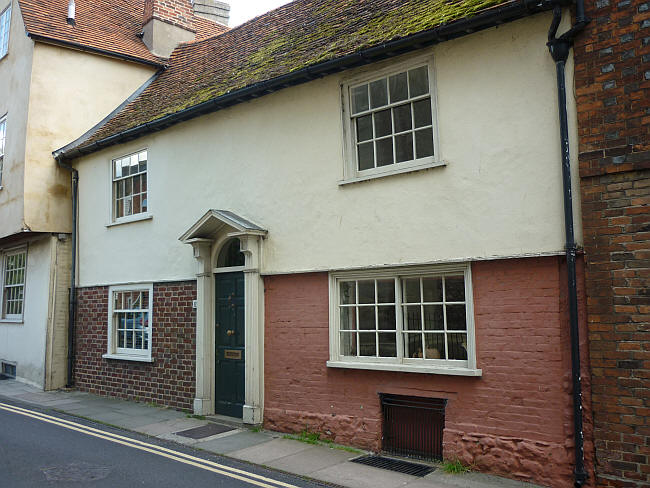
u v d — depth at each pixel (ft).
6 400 35.63
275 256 27.55
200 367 30.17
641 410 16.96
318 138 26.40
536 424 19.03
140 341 35.37
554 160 19.33
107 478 19.53
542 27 19.95
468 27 20.99
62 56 41.22
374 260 23.75
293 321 26.50
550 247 19.15
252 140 29.37
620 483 17.13
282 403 26.50
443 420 21.59
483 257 20.56
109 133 38.42
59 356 39.99
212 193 31.22
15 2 43.60
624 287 17.51
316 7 35.09
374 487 18.93
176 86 39.40
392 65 23.97
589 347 18.03
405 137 23.90
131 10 51.19
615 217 17.81
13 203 40.78
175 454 22.94
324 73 25.84
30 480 19.15
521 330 19.66
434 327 22.36
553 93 19.52
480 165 21.03
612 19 18.35
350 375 24.17
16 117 41.70
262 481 19.56
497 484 18.93
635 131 17.65
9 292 46.85
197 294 31.14
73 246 40.52
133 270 35.73
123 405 33.37
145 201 36.09
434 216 22.08
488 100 21.06
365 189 24.34
